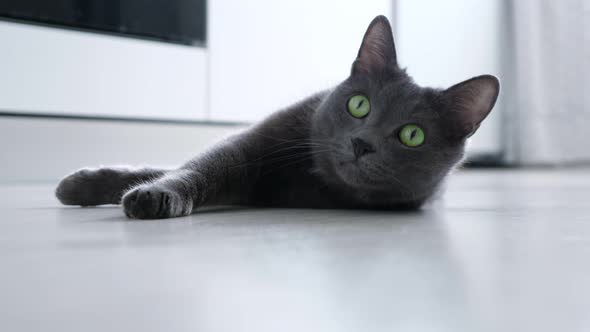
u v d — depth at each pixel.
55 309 0.15
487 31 1.32
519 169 1.25
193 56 0.90
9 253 0.22
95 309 0.15
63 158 0.83
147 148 0.90
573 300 0.16
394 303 0.16
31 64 0.77
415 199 0.41
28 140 0.79
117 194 0.41
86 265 0.20
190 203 0.34
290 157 0.42
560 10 1.29
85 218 0.33
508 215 0.39
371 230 0.30
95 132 0.85
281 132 0.42
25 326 0.14
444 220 0.35
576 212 0.41
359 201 0.42
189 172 0.36
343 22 1.06
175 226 0.29
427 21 1.28
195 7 0.90
